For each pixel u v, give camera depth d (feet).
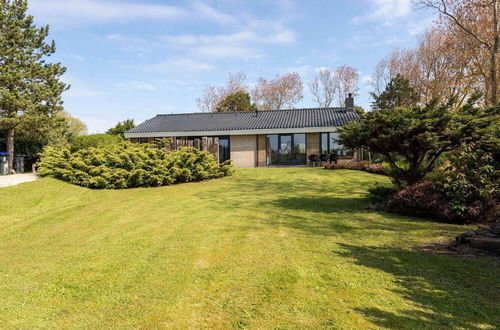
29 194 32.83
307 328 9.43
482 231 17.40
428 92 102.63
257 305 10.91
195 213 26.53
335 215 25.08
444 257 15.23
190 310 10.71
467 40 67.82
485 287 11.96
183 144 55.98
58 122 68.74
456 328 9.27
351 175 52.01
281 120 81.97
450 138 24.27
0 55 61.36
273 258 15.47
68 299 11.78
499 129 23.26
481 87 75.61
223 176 52.24
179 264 14.98
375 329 9.27
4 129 63.87
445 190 23.61
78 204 31.37
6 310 11.00
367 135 26.68
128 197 34.83
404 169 29.73
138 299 11.60
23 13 65.00
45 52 68.08
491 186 22.13
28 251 18.06
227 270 14.10
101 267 14.87
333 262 14.74
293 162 77.15
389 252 16.11
